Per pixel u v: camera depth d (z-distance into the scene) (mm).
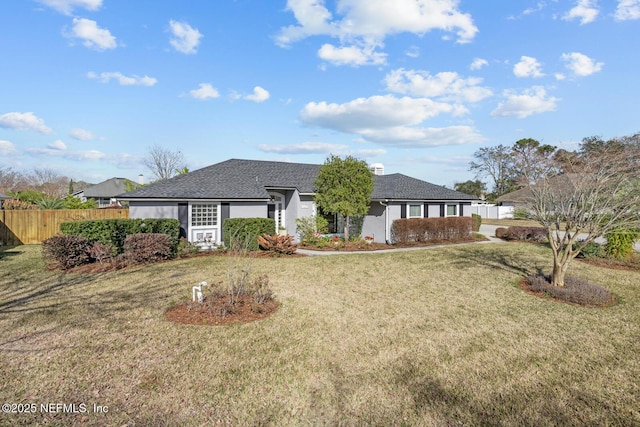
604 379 4105
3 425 3131
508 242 18766
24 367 4230
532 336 5395
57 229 18391
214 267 10617
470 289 8281
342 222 19906
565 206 8359
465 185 53312
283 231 17688
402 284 8781
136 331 5418
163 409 3426
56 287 8164
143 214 13445
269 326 5719
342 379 4051
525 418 3350
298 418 3322
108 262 10898
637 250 14398
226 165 18984
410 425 3232
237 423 3238
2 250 14773
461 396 3719
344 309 6688
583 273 10250
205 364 4367
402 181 21453
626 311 6684
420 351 4828
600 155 8594
